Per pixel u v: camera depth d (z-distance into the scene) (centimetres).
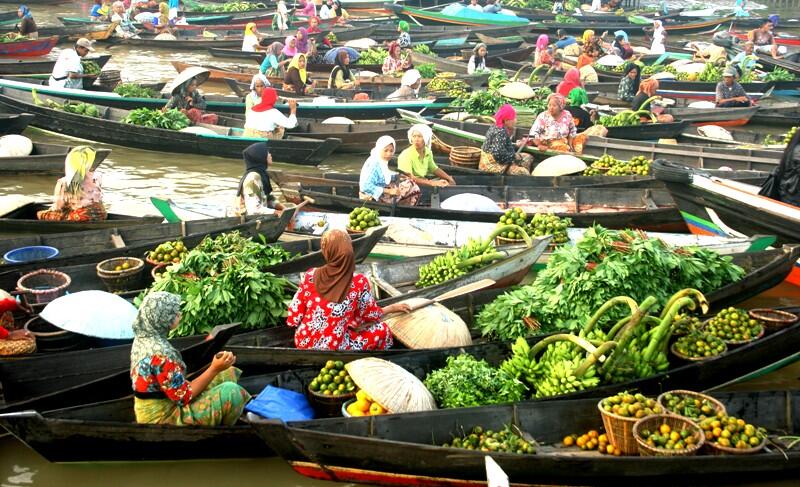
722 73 2316
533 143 1477
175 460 666
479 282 843
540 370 713
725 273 884
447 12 3391
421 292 847
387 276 949
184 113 1695
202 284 782
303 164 1577
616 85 2247
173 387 610
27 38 2555
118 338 755
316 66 2361
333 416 679
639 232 854
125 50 2867
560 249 842
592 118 1794
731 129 1994
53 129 1686
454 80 2169
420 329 769
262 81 1642
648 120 1764
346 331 734
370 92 2089
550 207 1255
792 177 1018
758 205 1016
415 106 1869
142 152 1662
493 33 3125
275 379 695
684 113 1930
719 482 621
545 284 820
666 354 759
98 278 930
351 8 3838
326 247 711
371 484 644
